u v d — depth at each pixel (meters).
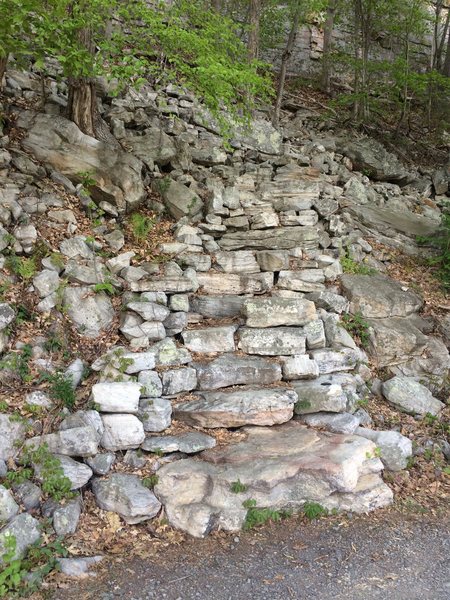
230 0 13.80
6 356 5.39
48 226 6.97
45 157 7.89
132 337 6.09
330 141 12.51
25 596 3.84
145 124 9.91
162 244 7.53
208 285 7.18
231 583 4.07
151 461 5.10
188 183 8.90
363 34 14.69
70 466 4.72
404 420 6.41
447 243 8.92
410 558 4.47
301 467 5.01
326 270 7.80
